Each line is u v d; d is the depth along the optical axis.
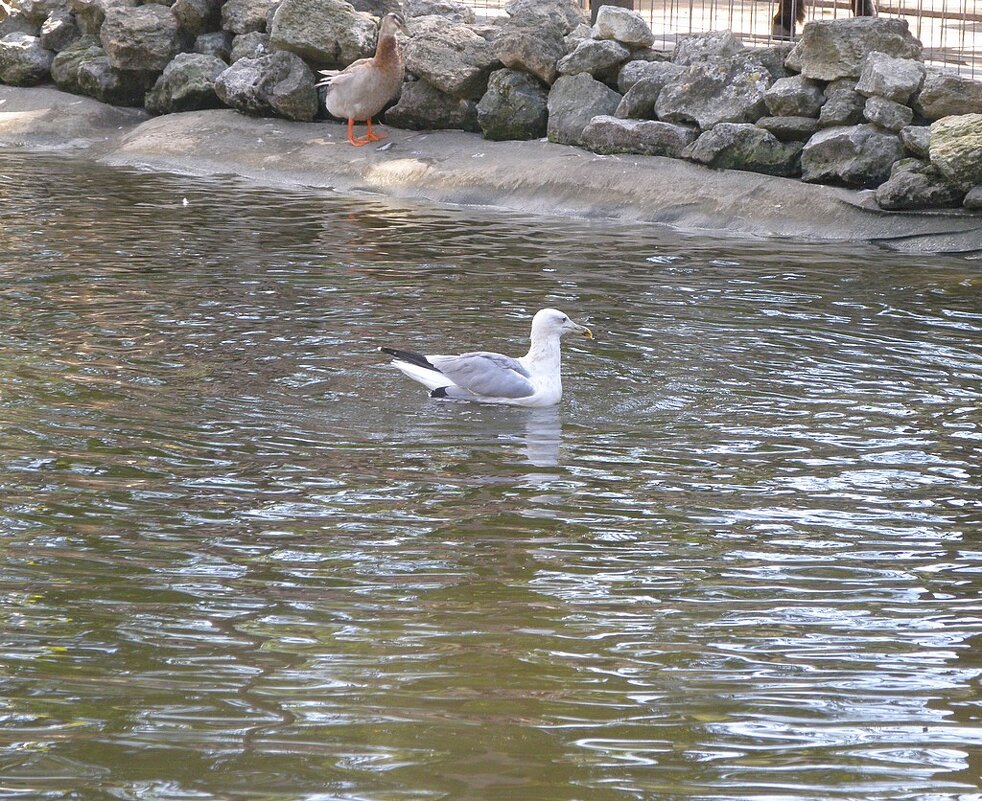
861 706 6.92
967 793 6.18
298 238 17.92
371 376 12.07
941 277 16.25
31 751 6.40
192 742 6.49
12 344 12.73
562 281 15.67
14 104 27.03
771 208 19.38
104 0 27.36
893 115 19.48
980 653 7.47
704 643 7.55
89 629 7.59
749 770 6.35
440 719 6.73
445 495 9.55
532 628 7.68
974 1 27.20
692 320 14.06
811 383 12.12
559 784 6.20
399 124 24.06
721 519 9.22
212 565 8.41
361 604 7.93
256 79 24.78
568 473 10.00
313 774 6.24
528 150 22.14
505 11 27.12
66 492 9.45
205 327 13.44
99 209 19.59
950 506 9.46
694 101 21.20
